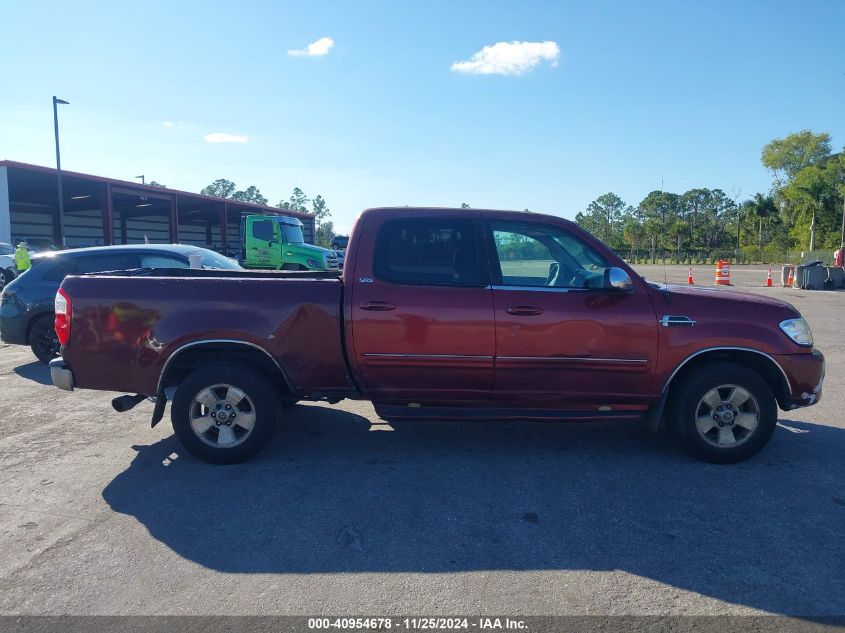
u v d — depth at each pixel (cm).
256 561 352
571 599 313
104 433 589
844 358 938
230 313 486
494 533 383
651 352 483
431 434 580
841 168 6444
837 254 2619
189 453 528
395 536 380
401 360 488
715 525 392
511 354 483
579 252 502
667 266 5347
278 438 568
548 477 473
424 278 493
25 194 3638
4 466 503
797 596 315
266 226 2012
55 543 375
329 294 490
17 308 873
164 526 396
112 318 491
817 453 525
